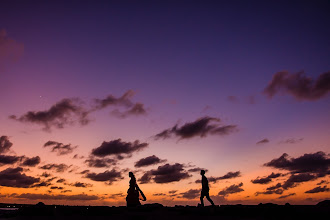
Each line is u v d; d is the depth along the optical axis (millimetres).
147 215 13586
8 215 15688
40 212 15570
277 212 12773
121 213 14656
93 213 14984
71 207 16047
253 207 13492
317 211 12234
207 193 14656
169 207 15211
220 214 13492
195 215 13336
